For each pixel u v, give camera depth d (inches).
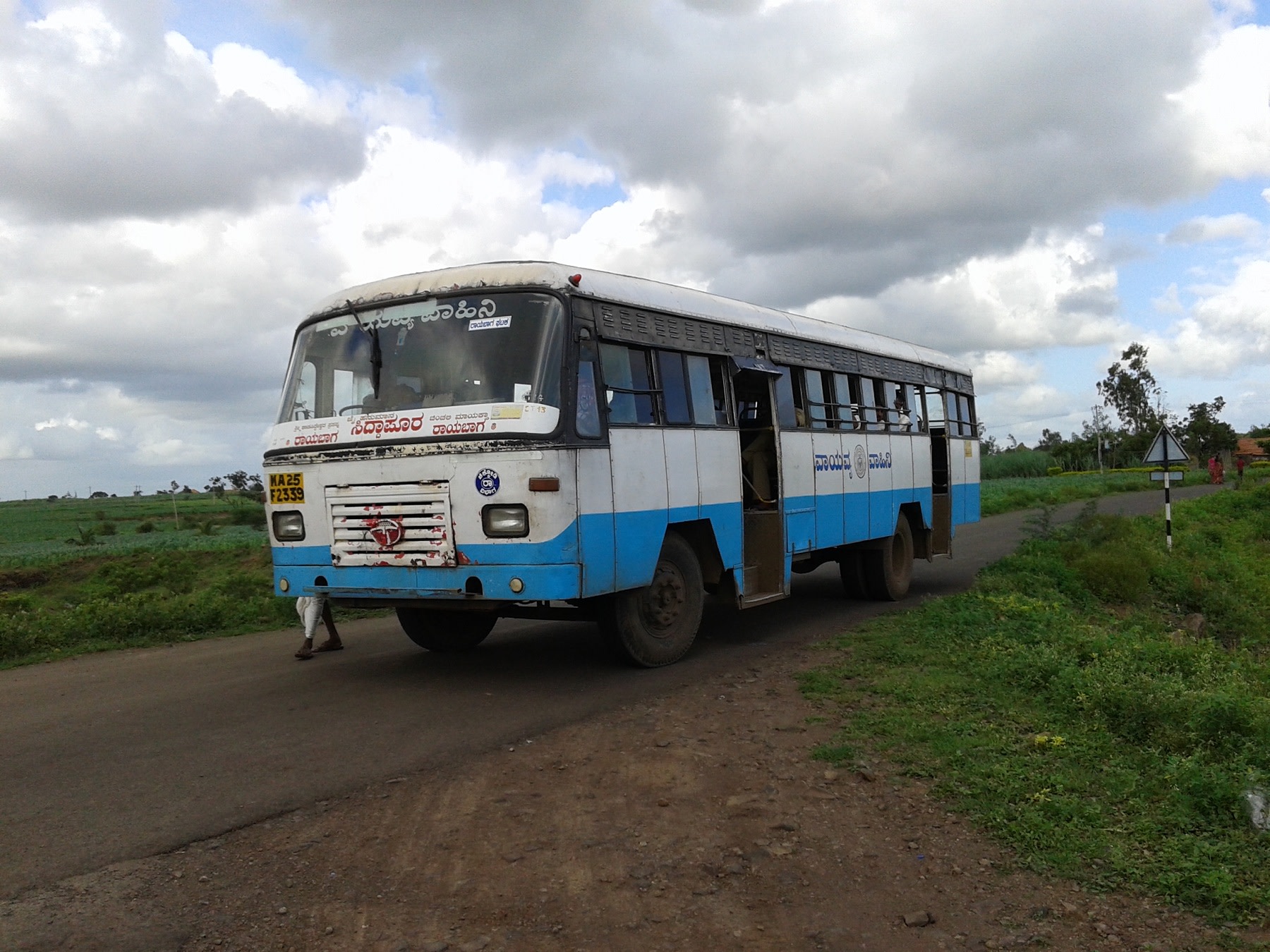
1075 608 550.6
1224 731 248.4
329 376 330.0
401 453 305.9
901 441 558.3
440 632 386.9
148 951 147.2
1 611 572.1
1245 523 1284.4
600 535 310.2
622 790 217.8
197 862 179.9
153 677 360.2
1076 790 214.8
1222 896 165.9
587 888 169.9
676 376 364.2
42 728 281.4
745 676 331.0
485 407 295.3
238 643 441.7
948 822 200.2
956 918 162.2
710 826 197.3
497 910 161.3
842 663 342.6
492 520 293.6
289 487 330.3
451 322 313.1
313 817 202.4
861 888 172.2
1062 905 166.6
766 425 424.5
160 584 834.2
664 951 149.7
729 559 389.7
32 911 159.9
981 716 269.9
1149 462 874.8
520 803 210.2
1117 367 3671.3
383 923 156.7
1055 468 3270.2
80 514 3873.0
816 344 472.1
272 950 148.2
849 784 220.7
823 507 461.1
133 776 231.1
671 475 351.3
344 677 347.6
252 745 256.5
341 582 320.2
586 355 313.0
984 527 1122.0
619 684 325.4
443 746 252.7
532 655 382.6
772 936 155.2
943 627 394.9
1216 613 691.4
